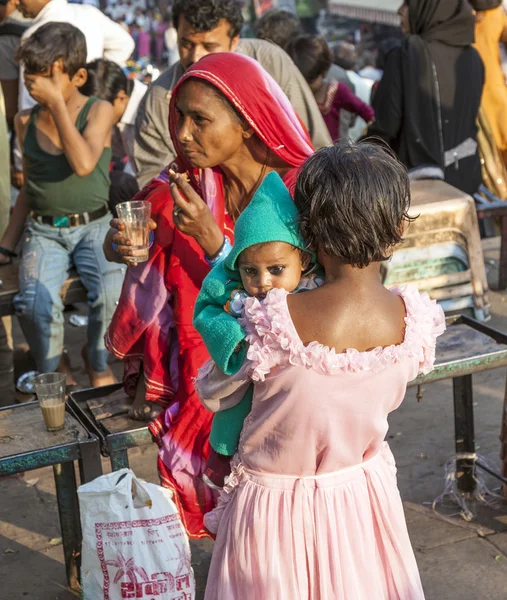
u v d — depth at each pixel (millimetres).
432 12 5375
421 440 4047
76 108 4184
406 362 1915
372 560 2049
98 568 2559
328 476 2012
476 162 5742
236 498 2084
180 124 2580
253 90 2504
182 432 2695
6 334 4375
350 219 1779
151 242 2709
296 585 2008
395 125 5453
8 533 3477
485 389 4512
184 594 2568
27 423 2879
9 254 4516
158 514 2561
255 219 1911
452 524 3389
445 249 5062
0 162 4719
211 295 2039
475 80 5551
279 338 1838
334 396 1880
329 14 18359
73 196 4172
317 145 4820
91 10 5859
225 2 3947
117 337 2814
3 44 5469
